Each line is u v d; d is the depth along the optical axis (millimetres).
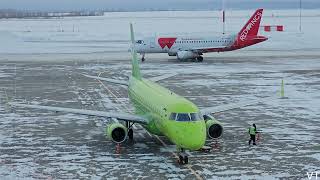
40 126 72562
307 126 71188
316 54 189125
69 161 53938
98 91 105500
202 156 55344
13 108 86875
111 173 49562
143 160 54062
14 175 48969
